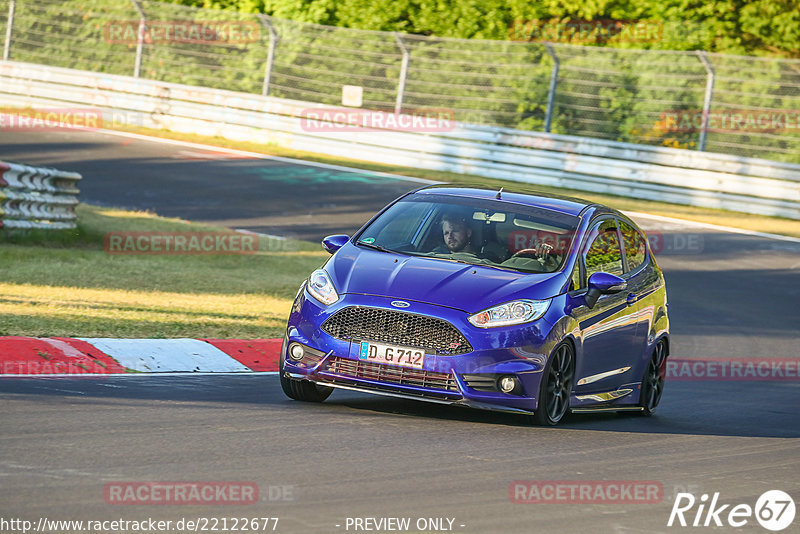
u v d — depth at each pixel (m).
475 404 26.08
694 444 27.28
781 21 119.19
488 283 27.38
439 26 123.31
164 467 19.31
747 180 92.75
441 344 26.12
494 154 99.88
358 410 27.53
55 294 44.22
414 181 94.19
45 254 55.09
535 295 27.44
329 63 114.81
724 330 53.06
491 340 26.16
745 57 98.31
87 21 122.38
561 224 30.58
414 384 26.17
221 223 72.44
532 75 109.31
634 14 121.25
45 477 17.94
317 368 26.72
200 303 46.50
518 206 31.09
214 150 100.88
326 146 104.94
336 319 26.83
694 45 118.38
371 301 26.59
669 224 84.81
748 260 73.69
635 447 25.88
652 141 106.62
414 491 19.11
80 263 54.03
